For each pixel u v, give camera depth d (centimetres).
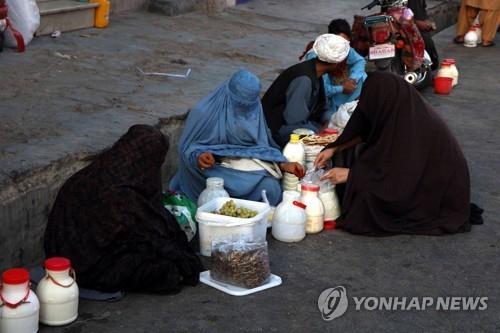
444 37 1263
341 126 611
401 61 856
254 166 543
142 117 611
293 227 512
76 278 433
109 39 863
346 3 1243
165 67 777
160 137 441
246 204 503
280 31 1016
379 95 529
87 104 632
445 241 530
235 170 541
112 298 433
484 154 719
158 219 444
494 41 1245
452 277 482
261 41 945
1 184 461
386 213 539
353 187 534
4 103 612
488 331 423
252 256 448
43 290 402
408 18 844
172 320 417
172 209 499
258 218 481
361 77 675
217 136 543
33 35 807
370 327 421
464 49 1184
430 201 539
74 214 436
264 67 823
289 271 478
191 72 770
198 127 543
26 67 718
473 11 1196
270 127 602
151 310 426
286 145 571
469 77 1013
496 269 495
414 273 484
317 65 604
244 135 543
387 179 529
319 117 652
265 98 610
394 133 528
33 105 615
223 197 511
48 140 539
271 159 541
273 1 1210
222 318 421
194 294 445
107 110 621
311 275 475
